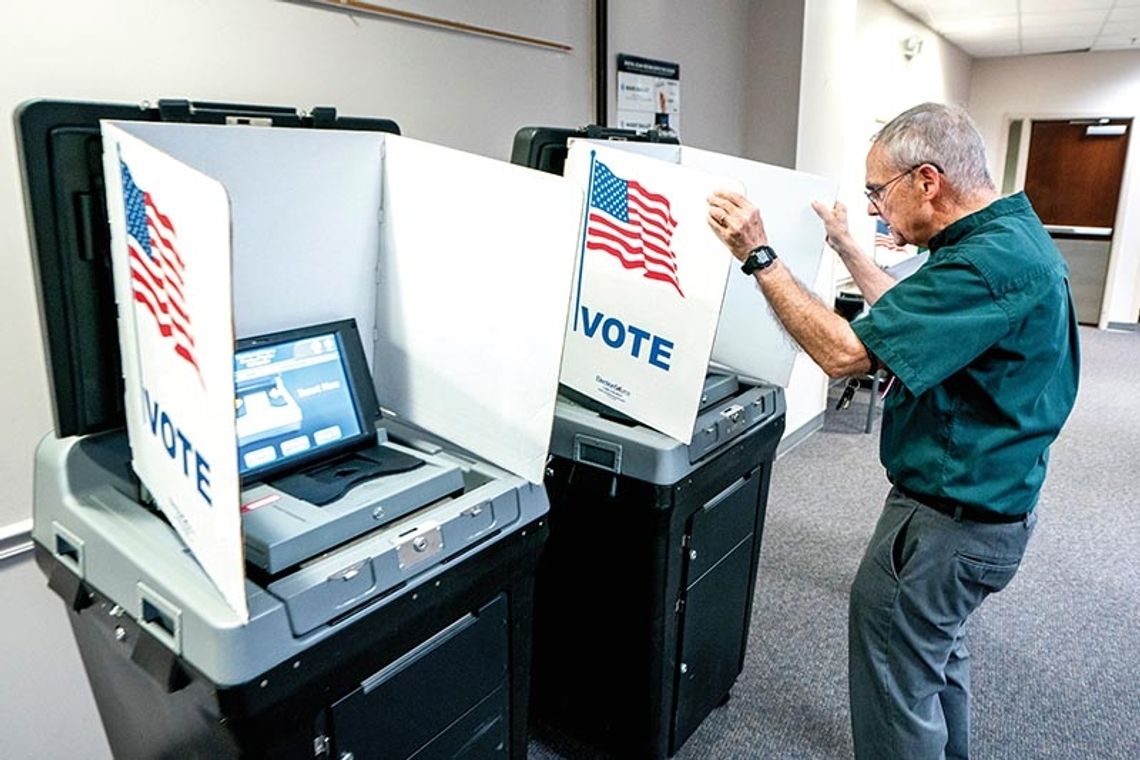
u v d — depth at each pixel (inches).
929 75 231.3
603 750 74.7
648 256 55.4
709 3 119.0
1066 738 77.5
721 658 75.5
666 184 52.6
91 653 46.9
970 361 50.2
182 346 31.7
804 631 95.2
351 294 52.7
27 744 58.5
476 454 50.8
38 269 38.8
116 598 38.8
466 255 47.0
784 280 51.8
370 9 69.8
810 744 76.5
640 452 58.2
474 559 44.4
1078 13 199.6
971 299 49.1
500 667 50.6
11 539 54.7
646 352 57.7
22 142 36.4
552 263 42.1
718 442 62.8
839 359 51.4
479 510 44.6
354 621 38.0
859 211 182.2
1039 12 198.8
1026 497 54.7
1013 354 51.4
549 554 67.7
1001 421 52.9
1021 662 89.7
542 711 75.9
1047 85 274.2
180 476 35.2
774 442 72.5
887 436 59.6
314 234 48.6
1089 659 90.2
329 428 48.3
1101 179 277.4
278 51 64.0
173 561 37.0
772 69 130.5
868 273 73.3
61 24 51.6
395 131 53.5
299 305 49.5
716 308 52.3
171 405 34.7
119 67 54.8
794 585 105.9
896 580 57.7
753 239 51.0
